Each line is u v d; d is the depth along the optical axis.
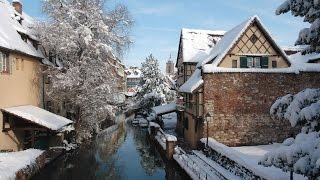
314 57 29.72
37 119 22.67
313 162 7.66
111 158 25.45
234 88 24.05
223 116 24.05
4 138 22.09
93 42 28.02
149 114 49.41
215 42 34.38
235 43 24.06
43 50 31.72
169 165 22.72
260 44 24.47
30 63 27.67
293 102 8.66
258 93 24.16
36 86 29.08
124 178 20.33
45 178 19.97
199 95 24.16
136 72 113.44
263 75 24.16
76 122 30.41
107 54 29.31
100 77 28.98
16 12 31.66
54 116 26.03
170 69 99.62
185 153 22.75
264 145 24.06
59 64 32.97
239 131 24.17
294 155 7.96
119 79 35.03
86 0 28.64
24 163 17.75
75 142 29.70
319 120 8.27
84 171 21.66
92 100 29.08
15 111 22.67
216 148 20.48
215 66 24.00
